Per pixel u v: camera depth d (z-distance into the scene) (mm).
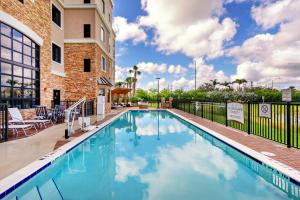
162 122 15938
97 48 18953
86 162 6598
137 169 5965
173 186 4840
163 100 32656
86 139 8688
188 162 6547
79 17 18500
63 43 18172
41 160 5504
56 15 17297
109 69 25391
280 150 6430
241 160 6578
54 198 4289
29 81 12375
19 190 4289
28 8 11930
